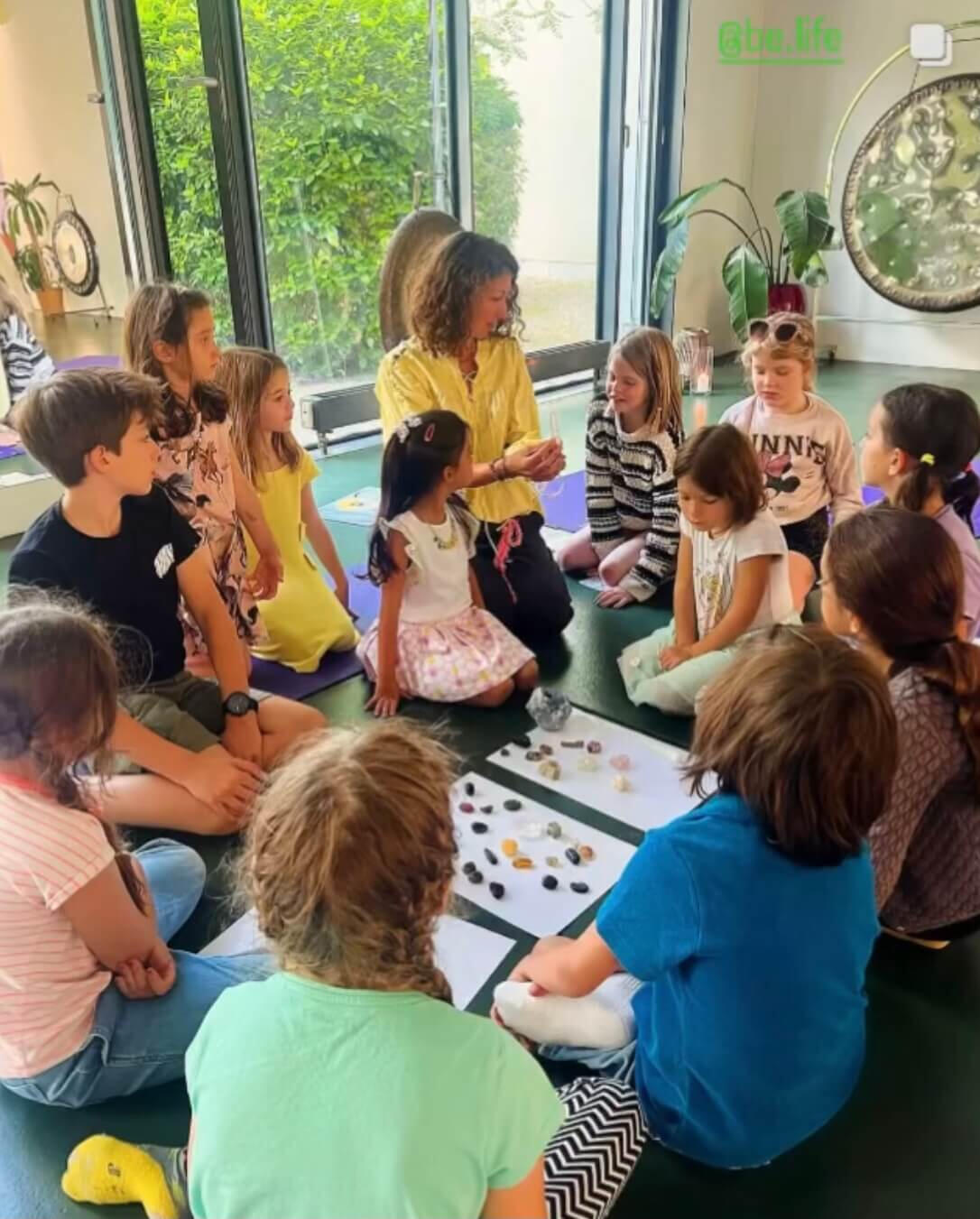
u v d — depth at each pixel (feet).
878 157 18.30
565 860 5.37
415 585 7.09
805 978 3.30
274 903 2.59
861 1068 4.18
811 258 17.12
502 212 15.67
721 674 3.48
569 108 16.07
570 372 16.75
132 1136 4.00
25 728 3.54
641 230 18.01
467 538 7.49
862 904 3.39
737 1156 3.67
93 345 12.74
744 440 6.64
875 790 3.19
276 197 12.66
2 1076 3.95
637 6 16.38
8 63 11.91
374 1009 2.52
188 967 4.30
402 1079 2.42
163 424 6.59
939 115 17.49
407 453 6.75
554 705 6.68
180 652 6.30
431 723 6.90
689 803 5.86
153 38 10.95
